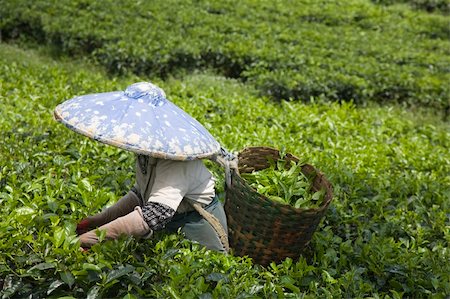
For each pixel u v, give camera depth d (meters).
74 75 8.99
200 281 3.35
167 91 8.66
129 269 3.29
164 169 3.43
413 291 4.04
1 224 3.57
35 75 8.51
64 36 11.66
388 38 15.02
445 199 5.59
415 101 11.07
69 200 4.26
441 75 12.23
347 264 4.33
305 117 8.04
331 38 13.84
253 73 10.78
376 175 6.17
